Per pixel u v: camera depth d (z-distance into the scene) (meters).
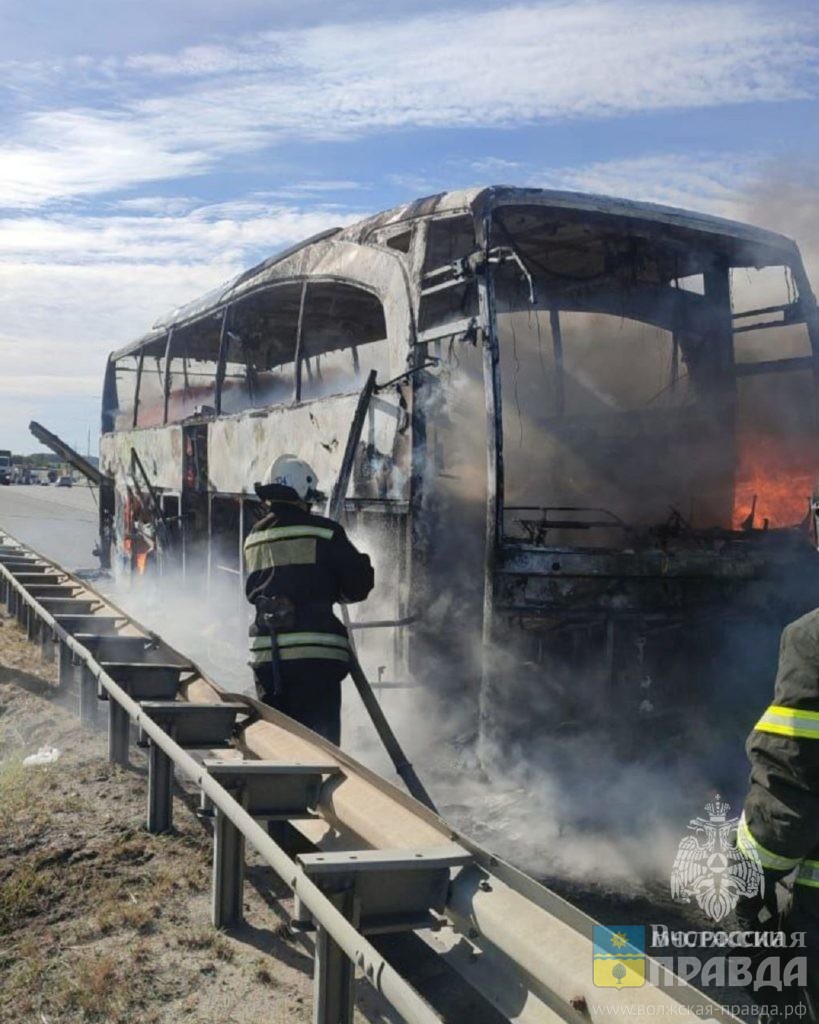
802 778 2.09
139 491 13.27
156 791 4.72
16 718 7.09
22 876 4.20
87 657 5.98
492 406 5.60
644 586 5.82
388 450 6.55
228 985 3.33
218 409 10.30
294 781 3.98
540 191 6.25
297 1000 3.23
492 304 5.71
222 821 3.73
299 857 2.94
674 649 5.94
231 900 3.76
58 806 5.08
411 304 6.47
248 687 8.45
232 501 10.02
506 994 2.69
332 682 4.99
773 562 6.23
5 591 12.20
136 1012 3.17
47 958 3.54
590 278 7.35
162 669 5.89
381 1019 3.18
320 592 5.01
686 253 7.24
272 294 8.96
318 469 7.68
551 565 5.61
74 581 9.89
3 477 61.66
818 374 6.84
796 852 2.12
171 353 12.38
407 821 3.38
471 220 6.36
